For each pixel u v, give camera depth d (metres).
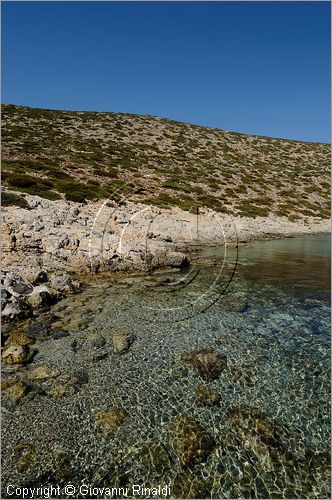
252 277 17.56
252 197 47.31
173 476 5.50
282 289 15.27
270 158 71.12
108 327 10.48
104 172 40.69
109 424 6.45
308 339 10.13
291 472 5.65
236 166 61.19
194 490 5.30
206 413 6.84
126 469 5.58
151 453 5.87
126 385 7.62
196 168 54.34
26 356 8.45
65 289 13.79
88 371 8.09
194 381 7.85
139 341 9.63
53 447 5.90
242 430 6.42
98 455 5.80
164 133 73.06
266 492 5.31
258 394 7.47
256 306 12.88
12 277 12.52
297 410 7.01
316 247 28.67
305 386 7.80
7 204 22.11
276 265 20.80
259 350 9.38
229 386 7.71
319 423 6.68
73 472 5.50
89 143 54.06
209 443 6.11
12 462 5.59
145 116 85.56
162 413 6.79
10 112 64.19
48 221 21.08
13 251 16.97
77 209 25.89
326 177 62.84
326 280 17.08
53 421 6.46
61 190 30.69
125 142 60.16
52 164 39.44
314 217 44.22
